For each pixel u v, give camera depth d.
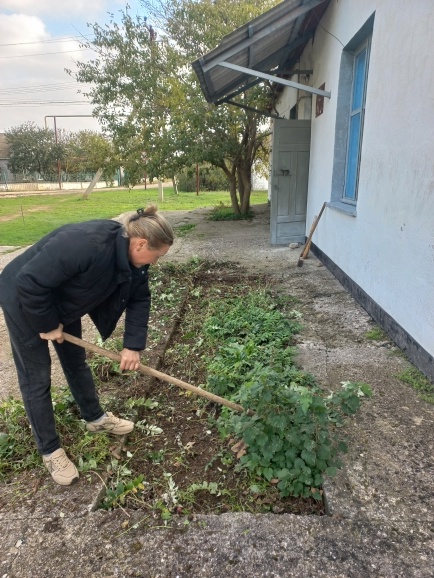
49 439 2.26
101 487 2.22
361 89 5.35
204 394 2.43
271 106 11.61
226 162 13.78
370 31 4.79
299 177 8.20
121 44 10.47
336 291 5.34
